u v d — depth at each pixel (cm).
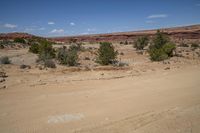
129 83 1198
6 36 10388
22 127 611
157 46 3341
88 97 910
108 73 1569
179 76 1416
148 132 582
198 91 1016
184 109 758
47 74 1507
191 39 9200
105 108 771
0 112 724
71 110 747
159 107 782
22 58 2636
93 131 588
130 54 3338
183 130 591
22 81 1225
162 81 1252
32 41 6047
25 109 755
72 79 1311
